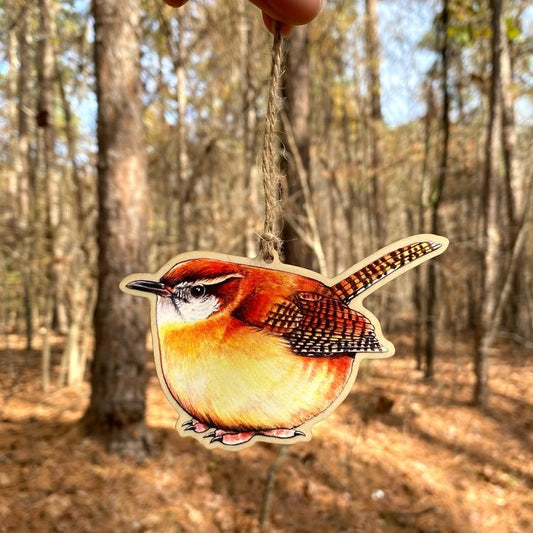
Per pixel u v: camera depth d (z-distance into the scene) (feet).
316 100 24.76
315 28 21.21
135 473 10.82
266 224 3.20
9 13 17.95
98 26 11.48
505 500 12.19
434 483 12.51
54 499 9.65
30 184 21.58
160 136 24.82
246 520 10.12
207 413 3.21
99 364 11.71
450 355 25.73
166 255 22.29
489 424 16.49
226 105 26.18
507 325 30.78
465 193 30.83
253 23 19.98
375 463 12.92
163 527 9.50
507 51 20.58
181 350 3.21
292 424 3.19
